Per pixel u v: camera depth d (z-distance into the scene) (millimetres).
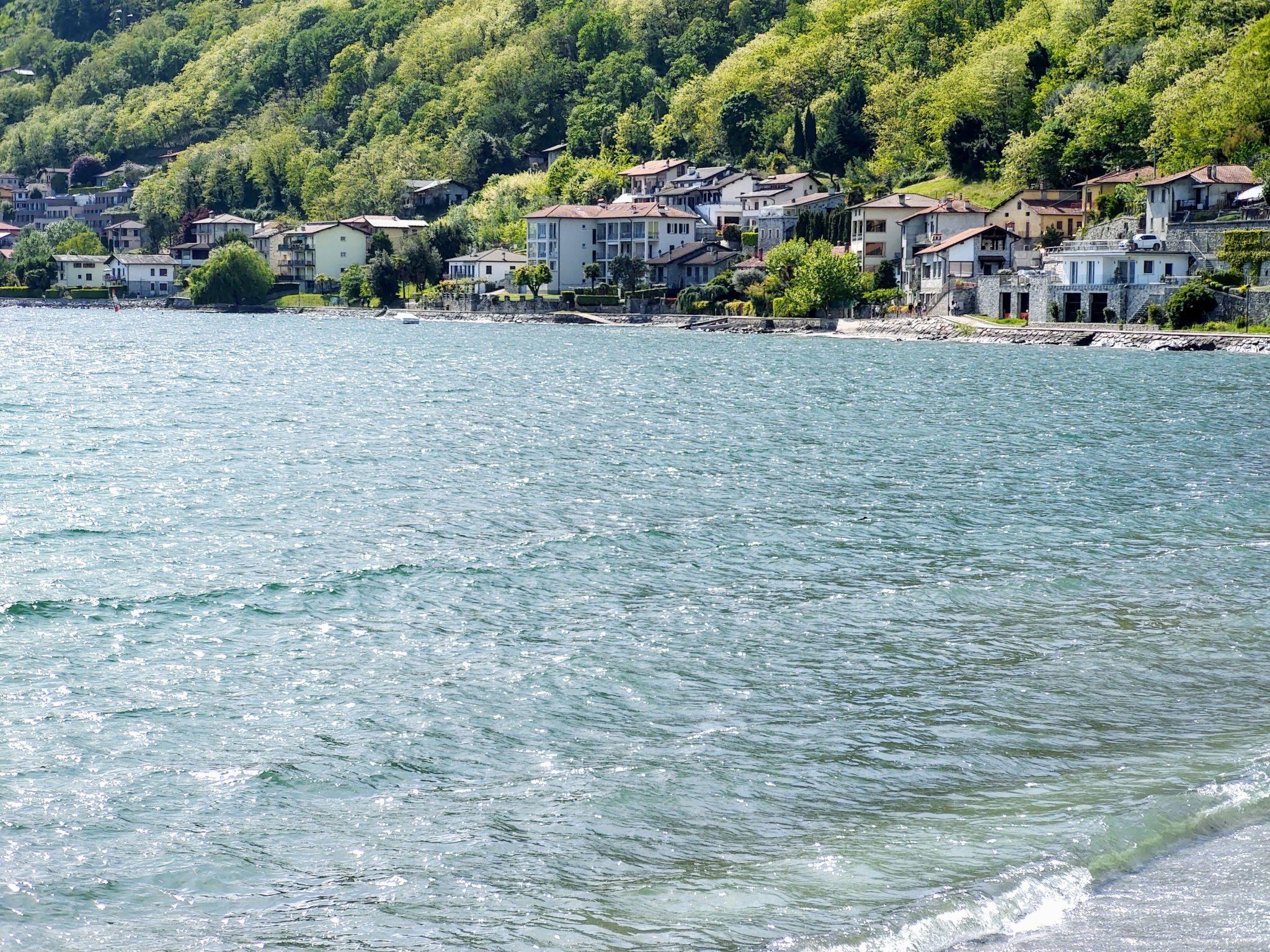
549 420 69750
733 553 37562
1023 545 38438
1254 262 115250
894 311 149750
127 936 17016
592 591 33594
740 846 19062
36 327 173500
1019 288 134375
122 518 43125
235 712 24875
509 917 17141
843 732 23547
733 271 179625
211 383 91750
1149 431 63000
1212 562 36062
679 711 24719
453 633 29875
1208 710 24516
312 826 20078
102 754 22859
